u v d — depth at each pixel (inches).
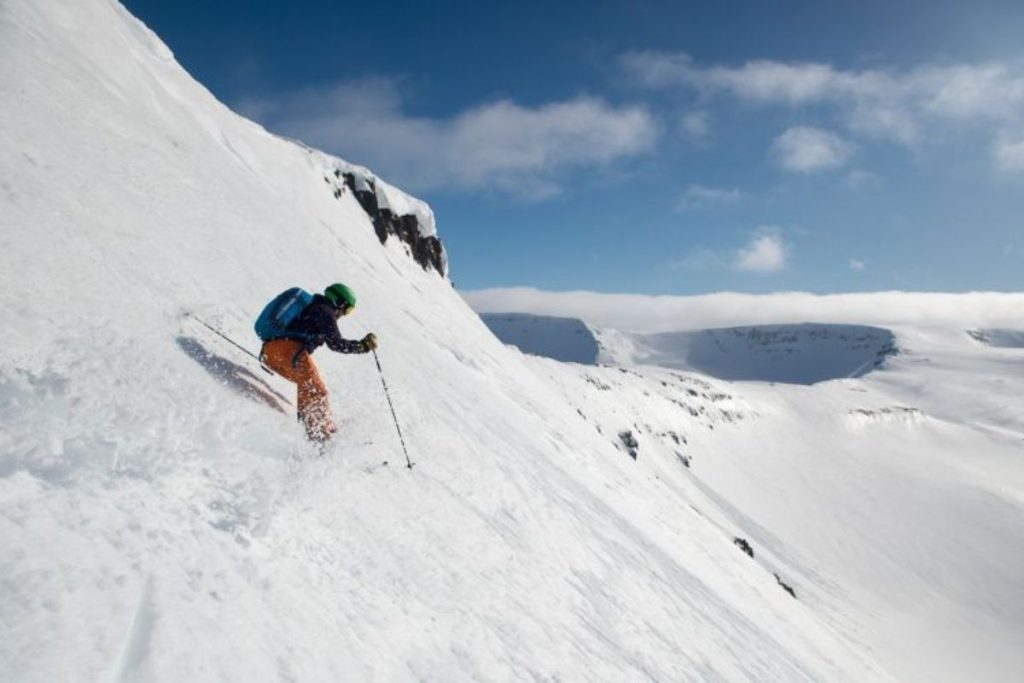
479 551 222.4
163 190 339.0
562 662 192.9
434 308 1222.3
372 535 182.2
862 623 3238.2
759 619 555.8
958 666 3026.6
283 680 110.5
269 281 345.7
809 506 5693.9
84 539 109.9
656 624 287.9
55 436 133.0
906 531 5305.1
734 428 7268.7
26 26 388.5
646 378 7741.1
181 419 170.6
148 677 92.7
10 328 157.9
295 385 263.1
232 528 140.4
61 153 275.0
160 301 232.1
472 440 340.2
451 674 149.6
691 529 875.4
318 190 1172.5
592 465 686.5
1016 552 4955.7
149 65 701.3
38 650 85.6
